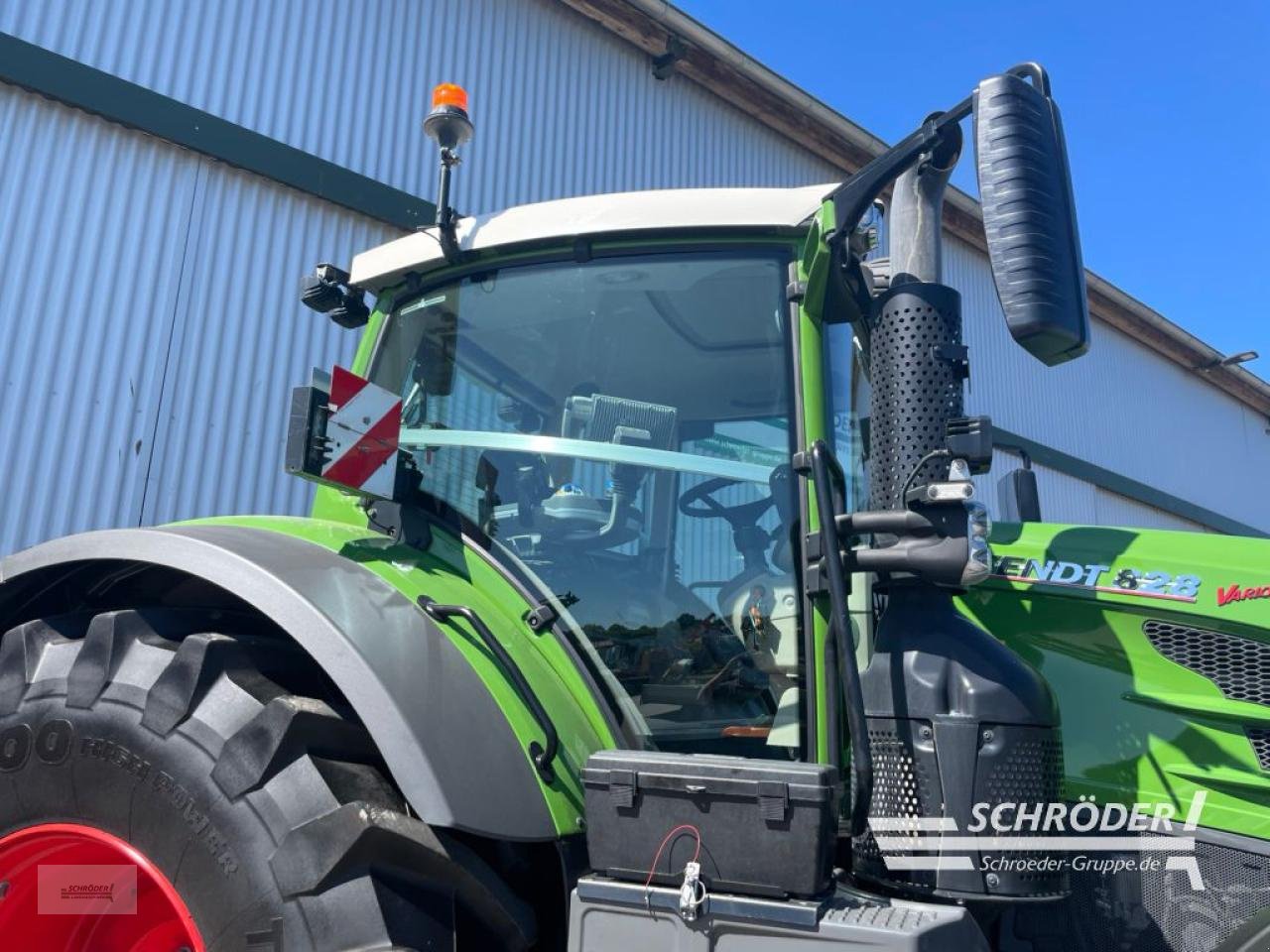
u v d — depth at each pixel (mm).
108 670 1751
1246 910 1857
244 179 5801
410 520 2086
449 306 2281
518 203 6910
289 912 1454
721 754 1813
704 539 1945
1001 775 1589
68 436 5043
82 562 2061
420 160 6520
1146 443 12906
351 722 1644
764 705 1809
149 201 5426
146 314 5355
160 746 1625
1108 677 2076
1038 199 1530
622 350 2088
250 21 5871
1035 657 2152
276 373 5828
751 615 1863
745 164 8469
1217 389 14711
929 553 1618
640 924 1482
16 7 5023
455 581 1958
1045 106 1589
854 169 9305
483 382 2197
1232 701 1955
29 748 1765
